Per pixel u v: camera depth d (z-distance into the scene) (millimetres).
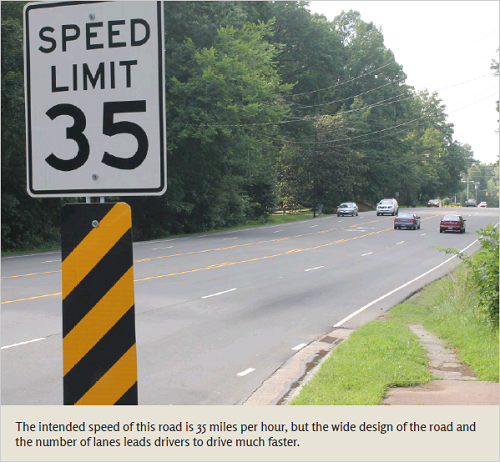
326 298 14297
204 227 43062
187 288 15508
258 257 24125
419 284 16828
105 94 2832
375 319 11711
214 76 34594
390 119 87812
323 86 71875
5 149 26219
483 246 10414
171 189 38562
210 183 42625
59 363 8086
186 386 7152
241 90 37719
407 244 31328
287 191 70625
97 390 2746
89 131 2834
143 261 22109
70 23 2869
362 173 82938
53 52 2877
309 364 8266
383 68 89188
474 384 6898
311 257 24422
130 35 2826
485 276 10062
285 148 67688
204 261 22312
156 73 2803
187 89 35406
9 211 28516
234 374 7723
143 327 10703
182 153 38844
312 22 68188
